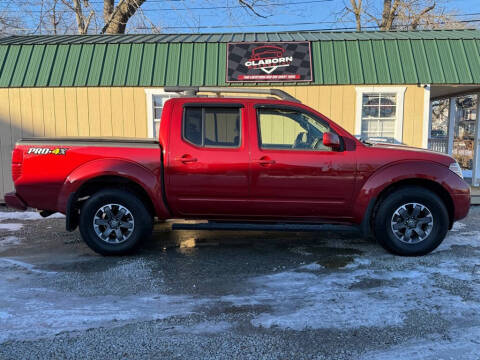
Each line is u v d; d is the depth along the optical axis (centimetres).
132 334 309
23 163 486
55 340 300
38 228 654
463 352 282
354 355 279
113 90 878
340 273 438
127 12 1716
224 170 479
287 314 341
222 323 326
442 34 973
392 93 870
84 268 458
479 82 842
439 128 3306
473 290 388
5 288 399
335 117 874
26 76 874
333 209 485
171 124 489
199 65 881
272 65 875
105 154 484
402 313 341
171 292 390
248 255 508
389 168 475
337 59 876
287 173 476
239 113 489
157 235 609
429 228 482
